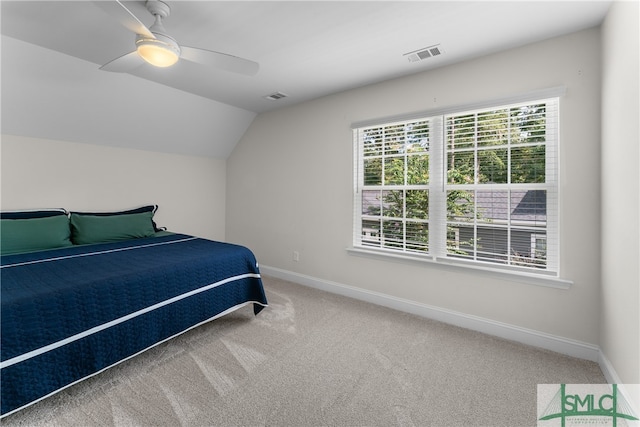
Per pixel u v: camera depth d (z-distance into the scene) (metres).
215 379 1.75
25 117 2.63
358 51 2.28
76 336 1.55
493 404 1.57
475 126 2.41
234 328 2.40
